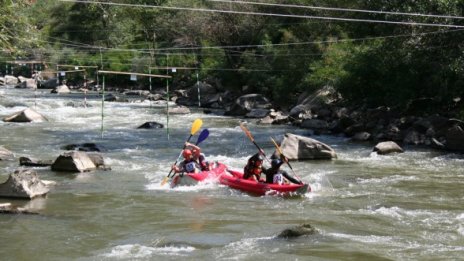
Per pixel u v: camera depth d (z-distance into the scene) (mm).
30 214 11961
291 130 26875
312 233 10500
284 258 9094
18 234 10562
